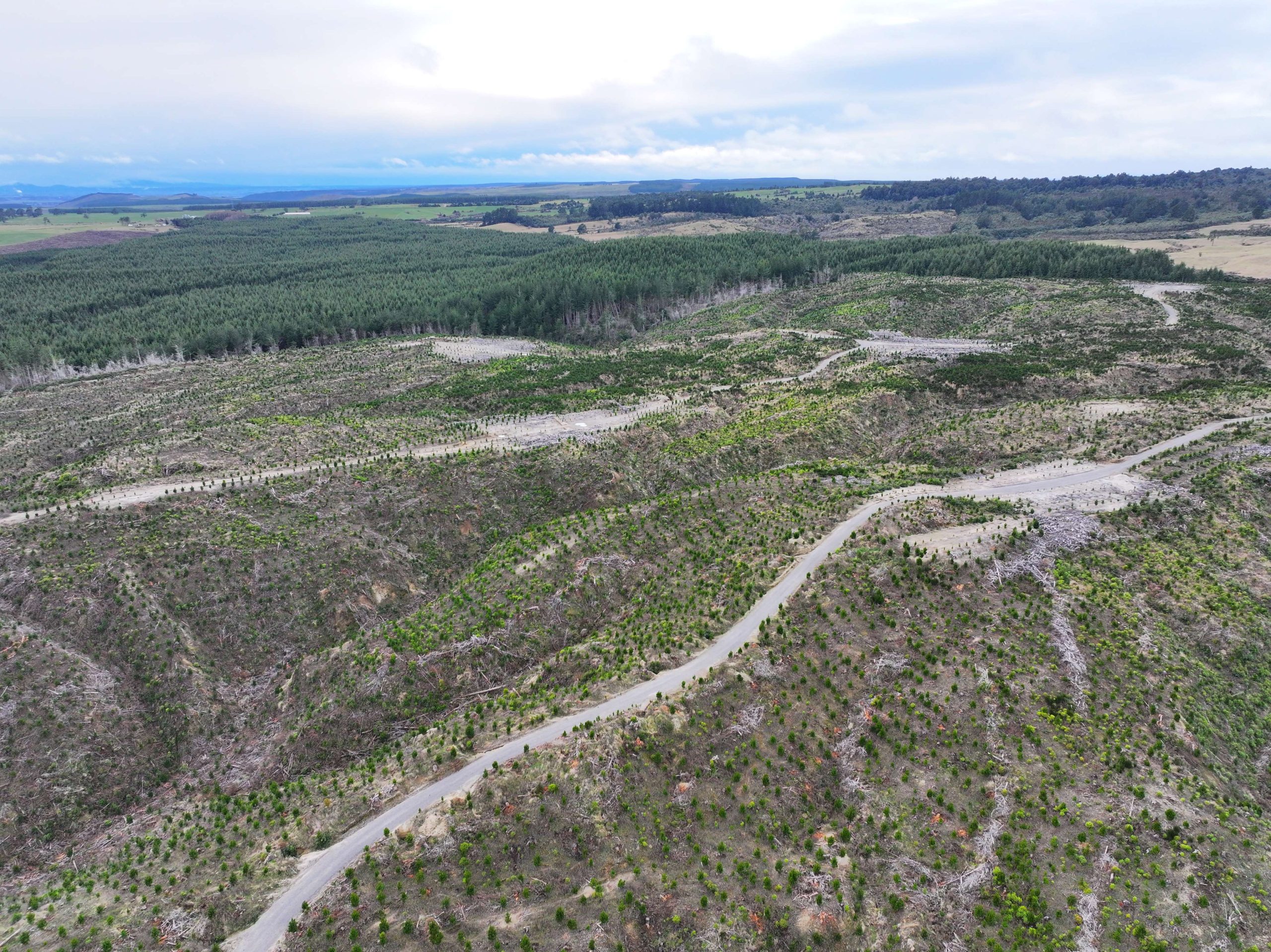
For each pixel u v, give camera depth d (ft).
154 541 229.45
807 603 187.11
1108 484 243.81
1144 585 195.83
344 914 126.41
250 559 228.63
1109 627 177.99
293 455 300.20
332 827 145.38
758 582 199.00
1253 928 118.83
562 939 121.19
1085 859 129.80
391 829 142.41
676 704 161.27
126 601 207.51
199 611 213.25
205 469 284.20
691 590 205.77
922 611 183.52
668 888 129.18
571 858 135.13
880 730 155.74
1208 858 128.26
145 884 139.03
